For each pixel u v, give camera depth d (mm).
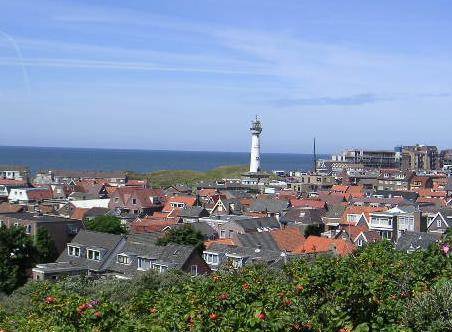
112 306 15094
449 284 13086
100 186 129000
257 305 12672
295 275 18484
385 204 103188
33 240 58250
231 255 56344
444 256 18156
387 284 15891
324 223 91625
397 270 17281
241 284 18812
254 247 60312
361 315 13891
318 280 15375
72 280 38875
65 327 14047
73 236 66188
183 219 90250
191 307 15688
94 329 14188
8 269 51938
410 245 58094
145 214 101688
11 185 129250
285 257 51781
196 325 13398
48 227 64188
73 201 110000
